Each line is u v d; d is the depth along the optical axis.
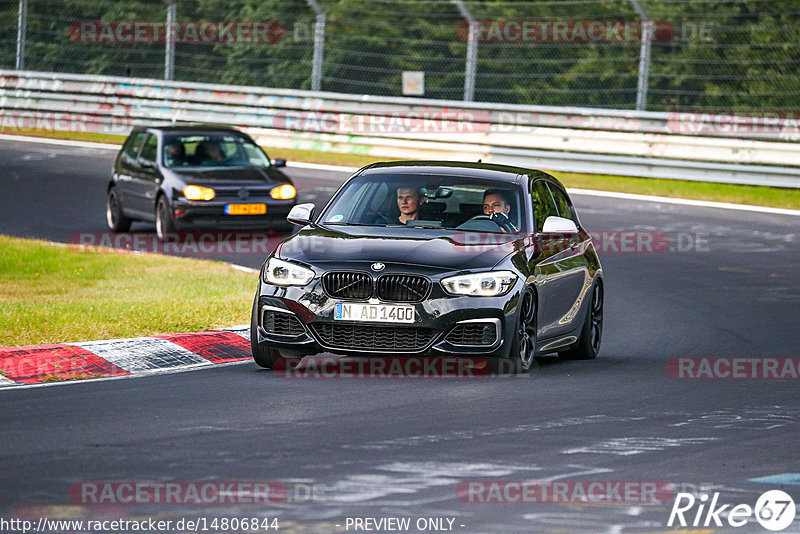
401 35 125.88
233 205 64.38
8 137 109.19
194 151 68.06
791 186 85.44
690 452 25.00
